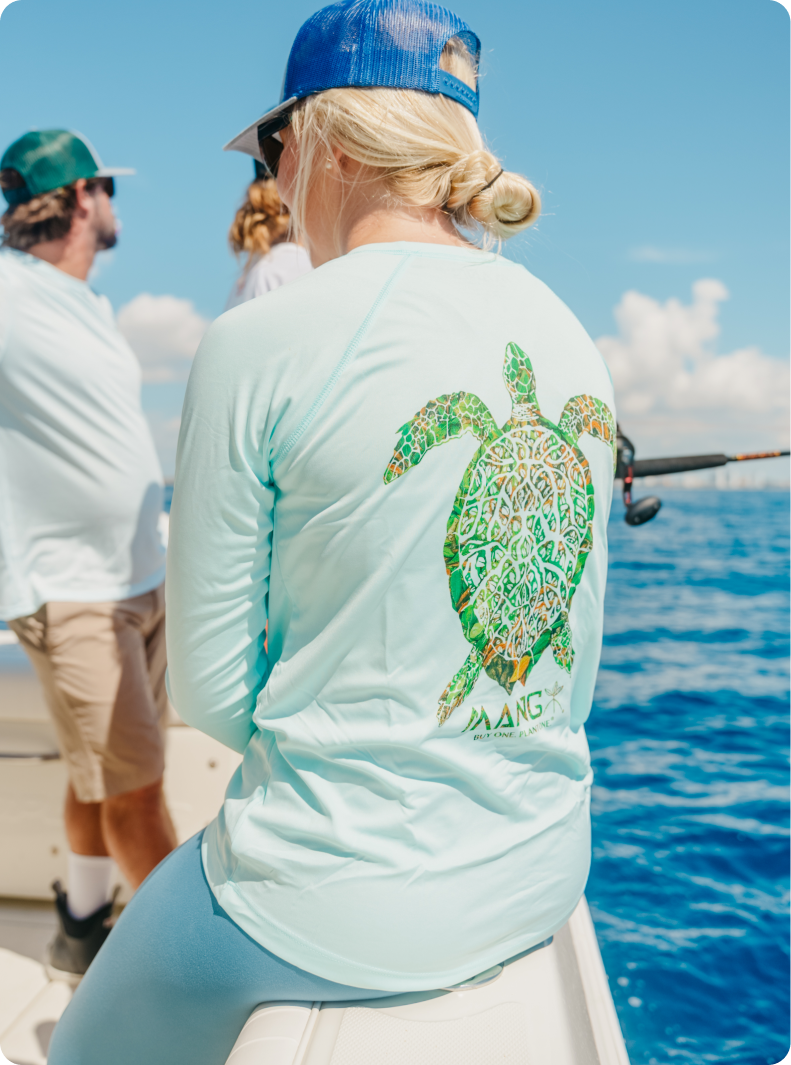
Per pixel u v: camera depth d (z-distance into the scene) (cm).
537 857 76
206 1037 77
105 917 165
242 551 72
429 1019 72
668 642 1489
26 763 181
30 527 149
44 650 153
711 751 733
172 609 75
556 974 79
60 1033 86
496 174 76
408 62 74
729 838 499
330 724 70
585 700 86
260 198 180
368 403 66
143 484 160
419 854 69
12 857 186
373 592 67
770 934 369
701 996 320
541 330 76
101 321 158
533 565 73
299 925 70
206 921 75
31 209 150
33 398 146
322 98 75
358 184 76
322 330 67
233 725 81
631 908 402
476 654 70
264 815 72
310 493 68
